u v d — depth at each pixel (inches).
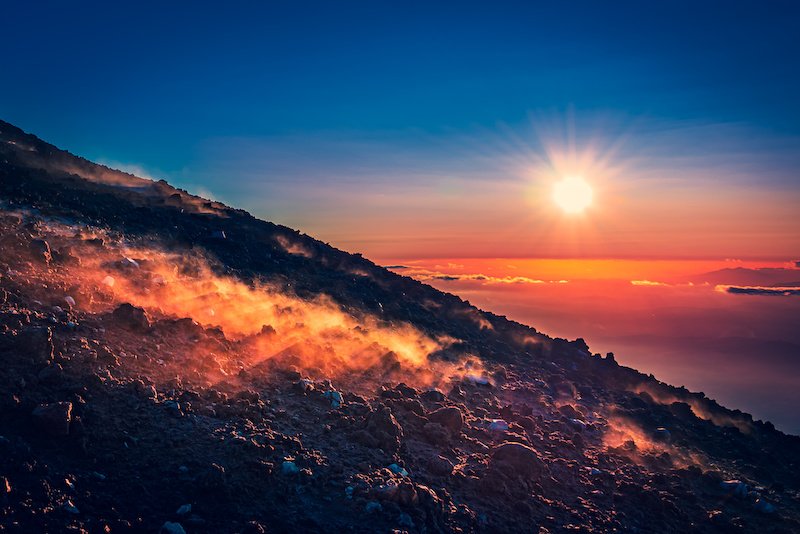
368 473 511.5
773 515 704.4
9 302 601.6
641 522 596.7
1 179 1137.4
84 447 427.2
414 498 476.1
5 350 502.3
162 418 498.9
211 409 539.5
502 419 783.1
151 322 695.1
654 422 1008.2
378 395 732.0
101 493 393.4
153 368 584.7
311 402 640.4
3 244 748.6
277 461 488.7
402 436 605.9
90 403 482.9
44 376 486.9
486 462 617.9
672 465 796.6
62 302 647.8
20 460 391.5
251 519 410.0
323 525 425.7
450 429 677.3
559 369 1235.9
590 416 945.5
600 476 675.4
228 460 467.2
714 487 757.9
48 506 361.4
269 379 673.6
